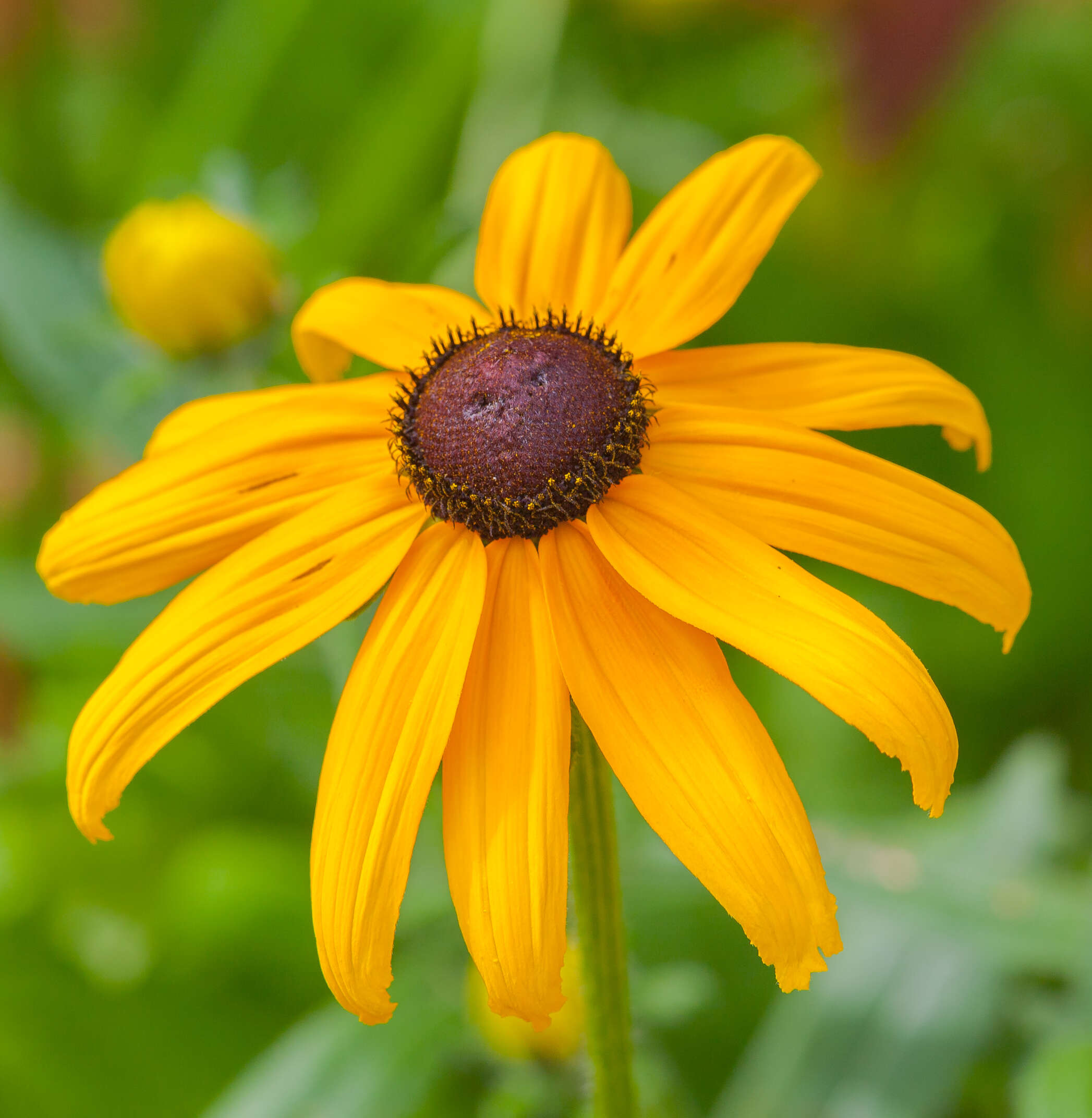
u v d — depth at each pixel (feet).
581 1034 0.92
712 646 0.77
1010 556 0.79
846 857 0.95
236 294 1.02
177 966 1.04
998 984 0.97
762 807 0.75
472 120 1.34
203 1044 1.03
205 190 1.14
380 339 0.85
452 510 0.79
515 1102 0.93
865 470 0.79
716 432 0.80
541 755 0.76
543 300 0.85
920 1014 0.96
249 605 0.79
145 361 1.05
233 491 0.81
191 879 1.06
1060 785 1.03
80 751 0.78
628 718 0.76
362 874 0.76
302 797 1.20
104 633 1.07
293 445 0.82
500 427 0.79
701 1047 1.02
